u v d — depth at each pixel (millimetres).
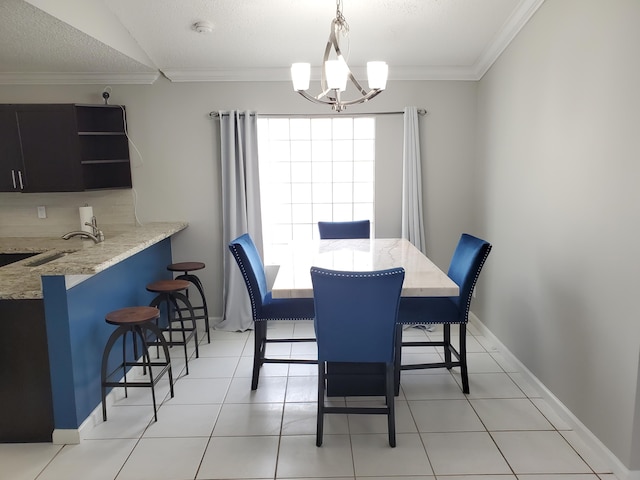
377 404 2850
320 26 3334
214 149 4152
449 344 3201
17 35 2906
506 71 3447
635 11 1976
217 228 4254
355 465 2270
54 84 4016
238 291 4215
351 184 4402
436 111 4152
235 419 2705
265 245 4445
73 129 3732
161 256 4031
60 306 2402
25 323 2420
